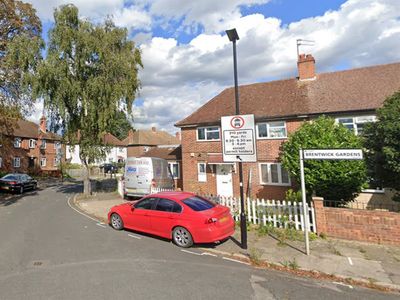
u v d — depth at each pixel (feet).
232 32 27.48
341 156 23.40
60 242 28.58
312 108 51.80
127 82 61.05
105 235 31.24
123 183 64.13
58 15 56.54
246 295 17.48
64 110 57.00
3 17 64.69
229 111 61.82
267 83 67.67
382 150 28.40
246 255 24.53
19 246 27.22
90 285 18.65
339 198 36.81
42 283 18.95
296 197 39.83
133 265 22.34
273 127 55.31
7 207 51.55
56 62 55.31
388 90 49.34
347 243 27.22
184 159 65.46
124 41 63.72
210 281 19.49
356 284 19.30
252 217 35.14
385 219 26.63
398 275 20.15
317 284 19.27
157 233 29.45
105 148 65.16
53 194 71.26
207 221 26.02
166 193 31.65
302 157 24.97
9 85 68.13
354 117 48.14
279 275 20.74
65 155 164.04
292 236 29.30
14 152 124.36
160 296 17.16
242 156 26.84
